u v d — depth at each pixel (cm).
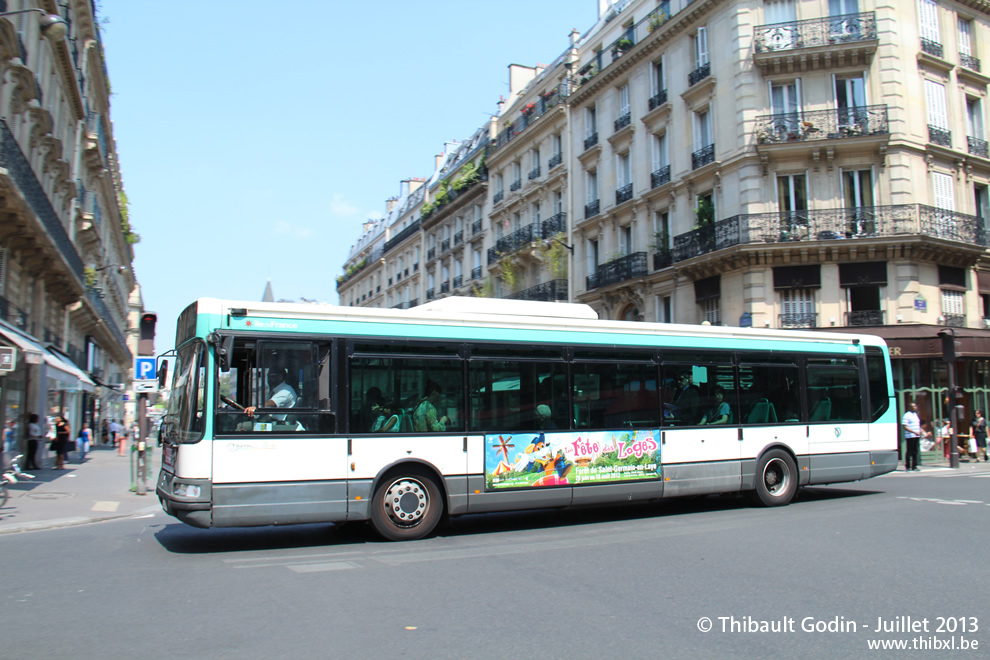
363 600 587
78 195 2864
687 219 2644
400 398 899
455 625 517
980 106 2581
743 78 2412
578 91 3309
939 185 2395
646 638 489
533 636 493
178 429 830
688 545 830
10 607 569
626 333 1075
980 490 1380
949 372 2034
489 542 871
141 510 1241
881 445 1300
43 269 2175
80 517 1100
